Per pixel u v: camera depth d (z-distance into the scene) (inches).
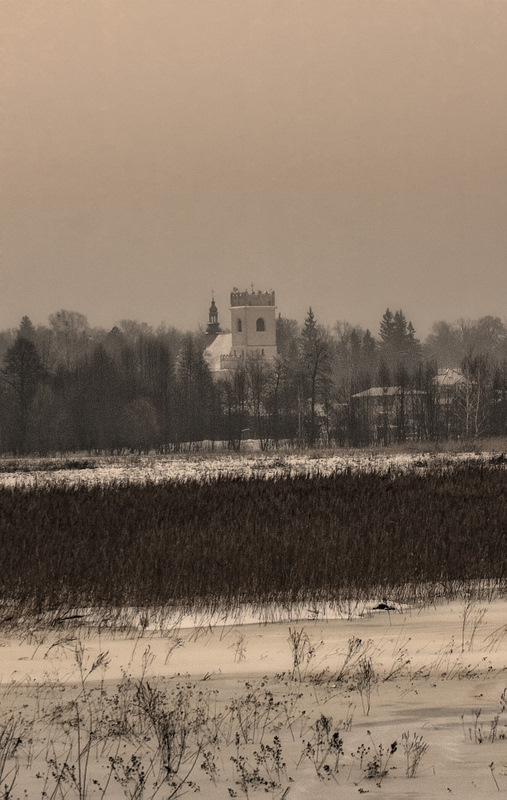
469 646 2289.6
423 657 2148.1
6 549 3447.3
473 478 5310.0
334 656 2204.7
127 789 1176.8
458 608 2947.8
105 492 4719.5
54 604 2933.1
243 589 3139.8
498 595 3186.5
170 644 2417.6
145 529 3858.3
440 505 4343.0
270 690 1807.3
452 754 1288.1
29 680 1951.3
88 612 2928.2
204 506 4298.7
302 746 1362.0
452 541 3673.7
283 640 2453.2
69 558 3331.7
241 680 1937.7
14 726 1486.2
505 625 2625.5
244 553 3405.5
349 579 3235.7
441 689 1771.7
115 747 1391.5
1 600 3002.0
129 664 2143.2
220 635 2541.8
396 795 1108.5
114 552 3415.4
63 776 1221.1
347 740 1389.0
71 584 3132.4
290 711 1608.0
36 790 1175.6
